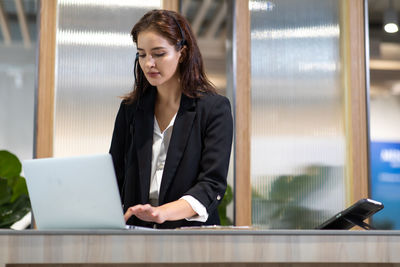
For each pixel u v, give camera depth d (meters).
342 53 3.96
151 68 1.94
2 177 3.65
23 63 7.68
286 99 3.88
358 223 1.87
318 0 3.98
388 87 6.16
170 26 1.96
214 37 6.72
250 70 3.86
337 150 3.88
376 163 6.34
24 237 1.35
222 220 3.81
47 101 3.70
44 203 1.58
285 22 3.94
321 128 3.89
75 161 1.52
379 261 1.42
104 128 3.76
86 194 1.52
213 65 6.71
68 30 3.78
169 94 2.06
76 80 3.76
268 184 3.80
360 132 3.88
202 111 1.99
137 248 1.37
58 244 1.35
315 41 3.95
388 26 4.98
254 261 1.40
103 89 3.79
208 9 6.19
